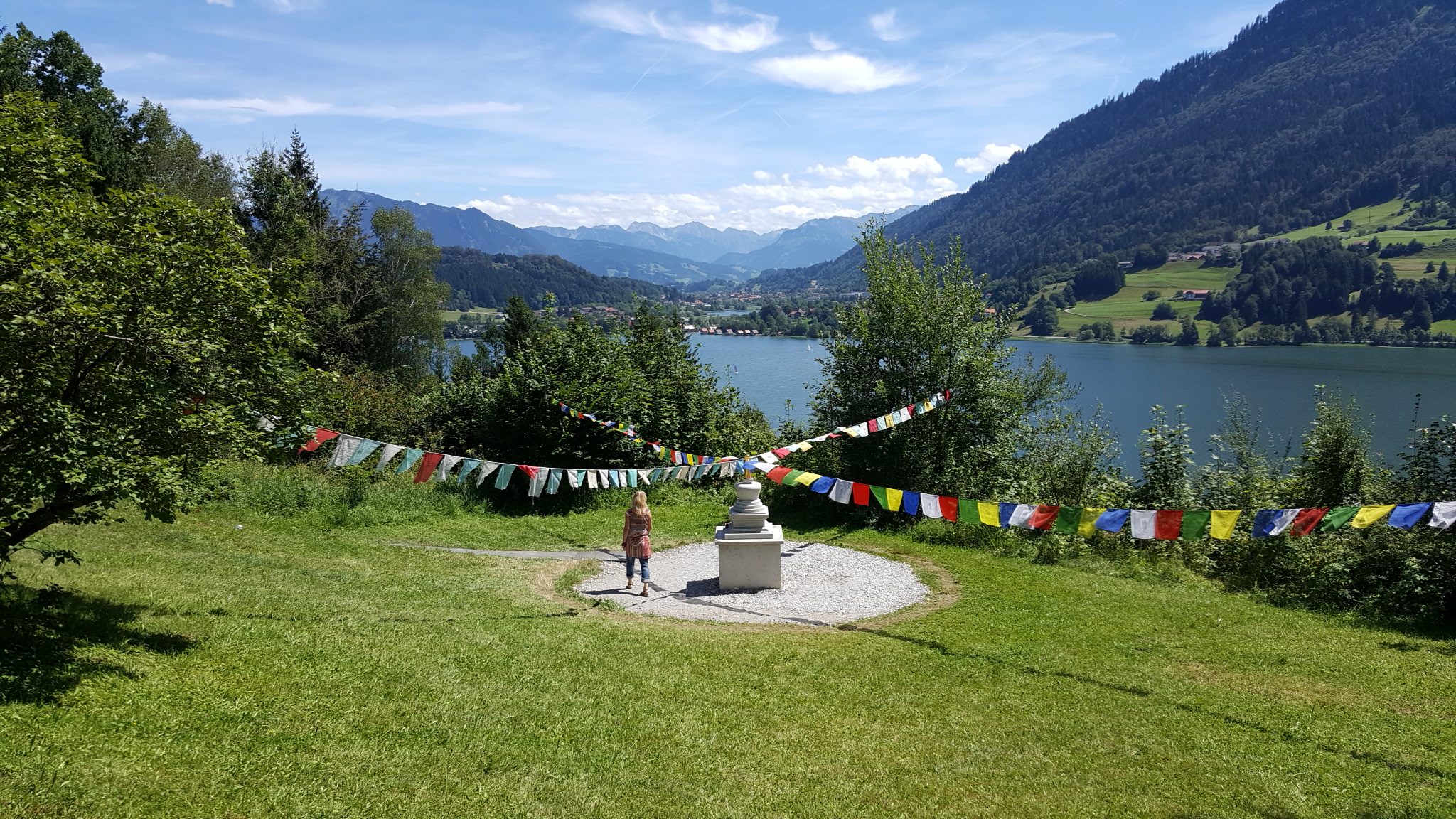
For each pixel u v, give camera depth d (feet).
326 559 51.57
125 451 25.70
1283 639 38.11
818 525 65.36
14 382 24.14
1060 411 73.87
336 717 25.04
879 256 71.51
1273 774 23.66
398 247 181.47
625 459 75.56
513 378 74.38
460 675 30.19
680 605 43.88
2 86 91.97
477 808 20.26
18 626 28.12
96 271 26.07
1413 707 29.40
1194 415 186.09
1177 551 54.95
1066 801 22.02
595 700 28.76
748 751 25.09
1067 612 42.14
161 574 41.83
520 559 54.90
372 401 84.43
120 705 23.32
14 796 17.38
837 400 71.56
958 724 27.55
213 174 155.63
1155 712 28.71
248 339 30.71
